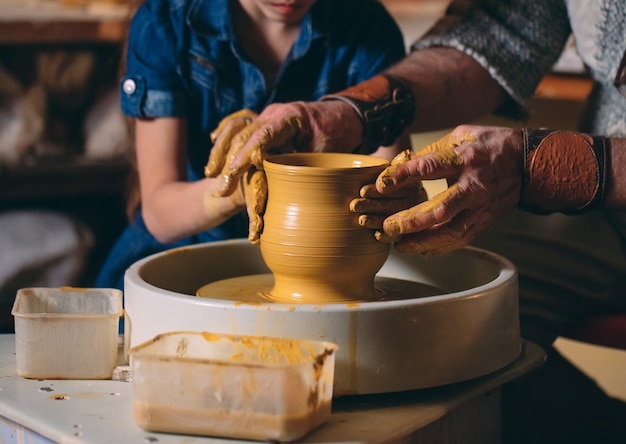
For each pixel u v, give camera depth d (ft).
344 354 3.01
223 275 4.18
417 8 10.37
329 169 3.25
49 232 9.37
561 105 7.02
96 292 3.67
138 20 5.45
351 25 5.53
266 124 3.76
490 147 3.60
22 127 9.94
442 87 4.86
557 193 3.76
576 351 6.72
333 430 2.84
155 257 3.82
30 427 2.93
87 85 10.46
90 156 10.37
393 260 4.24
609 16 4.63
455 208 3.37
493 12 5.22
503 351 3.37
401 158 3.44
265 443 2.72
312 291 3.42
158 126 5.22
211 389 2.73
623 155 3.73
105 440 2.74
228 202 4.21
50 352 3.33
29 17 9.25
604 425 5.98
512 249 5.51
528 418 6.10
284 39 5.47
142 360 2.76
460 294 3.18
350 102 4.23
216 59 5.32
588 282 5.42
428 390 3.22
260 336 2.95
